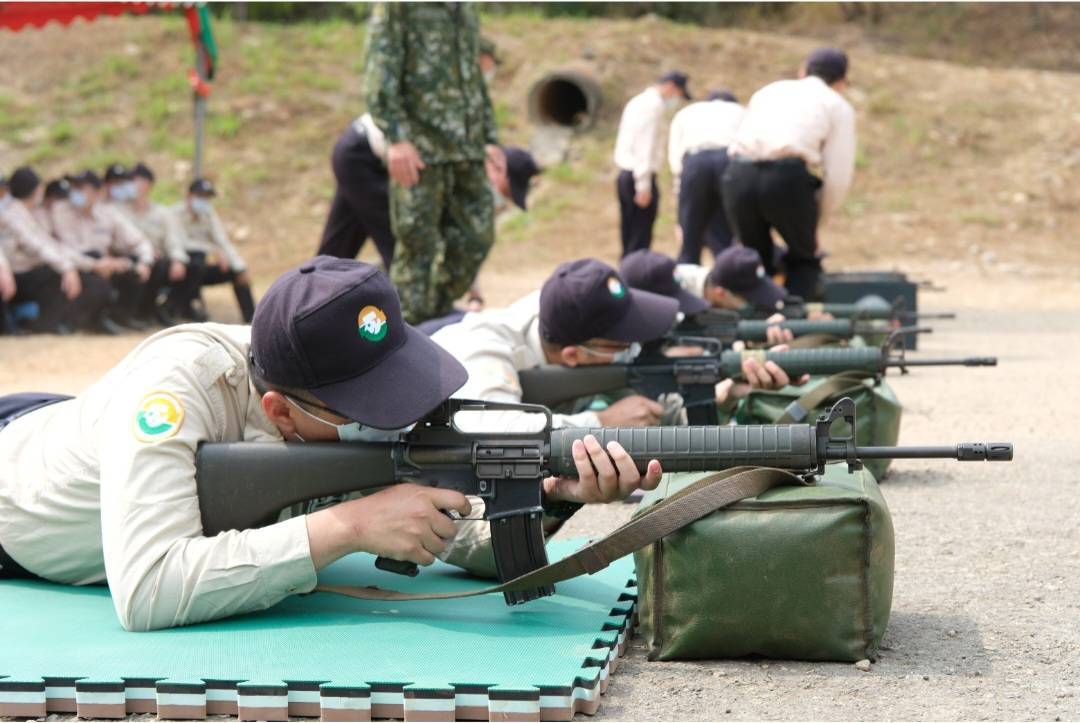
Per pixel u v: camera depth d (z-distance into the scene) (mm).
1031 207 23219
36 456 4223
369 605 4152
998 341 13250
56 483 4125
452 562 4426
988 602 4320
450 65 8719
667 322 5516
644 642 3906
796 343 8086
